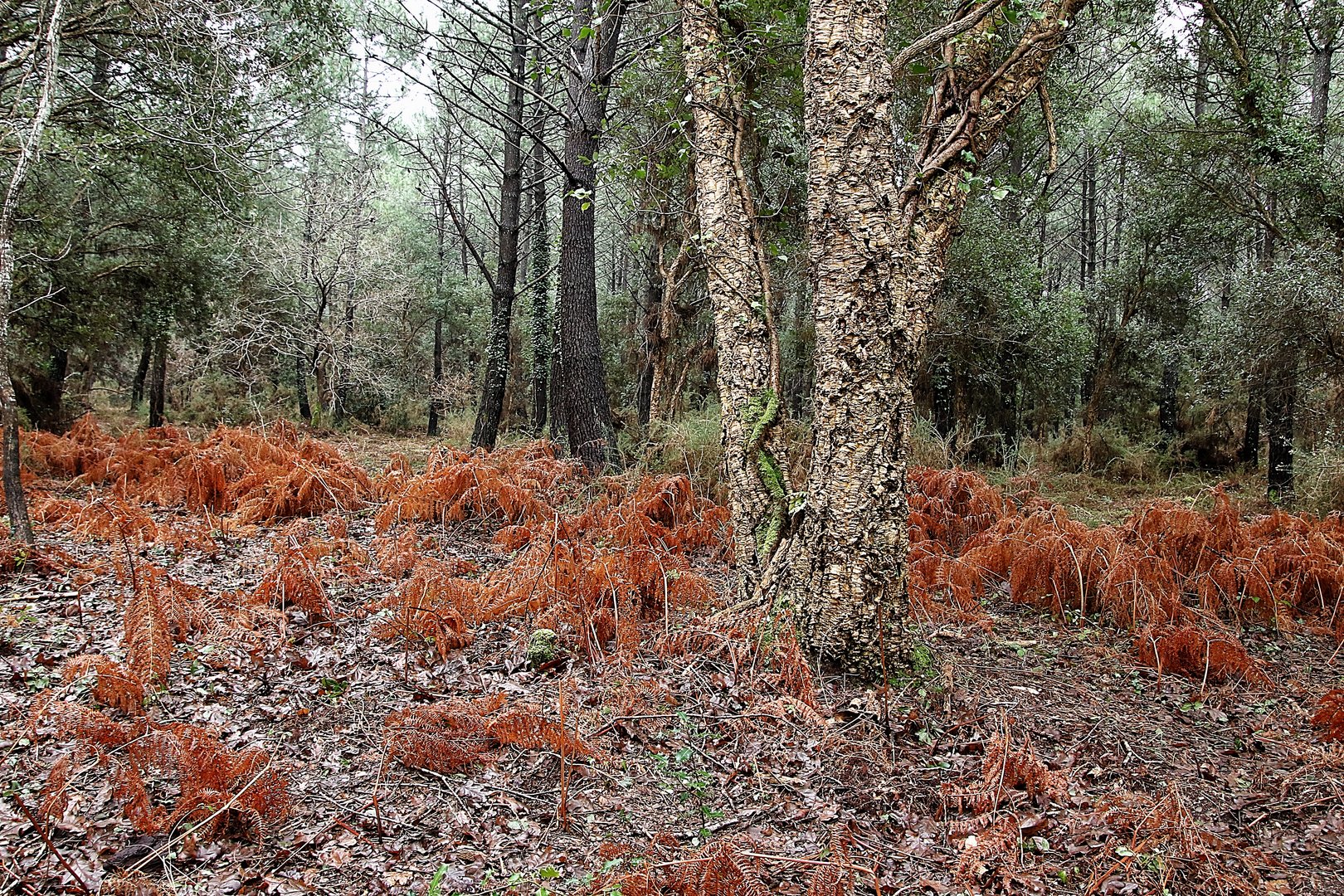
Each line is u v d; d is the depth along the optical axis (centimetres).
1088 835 282
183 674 379
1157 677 450
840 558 390
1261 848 283
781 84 781
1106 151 1308
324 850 260
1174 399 1520
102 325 1372
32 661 381
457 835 273
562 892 245
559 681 392
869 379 383
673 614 468
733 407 462
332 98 1152
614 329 1877
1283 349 982
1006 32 583
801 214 968
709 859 236
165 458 898
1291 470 1055
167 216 1330
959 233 428
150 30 898
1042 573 577
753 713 356
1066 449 1380
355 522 771
